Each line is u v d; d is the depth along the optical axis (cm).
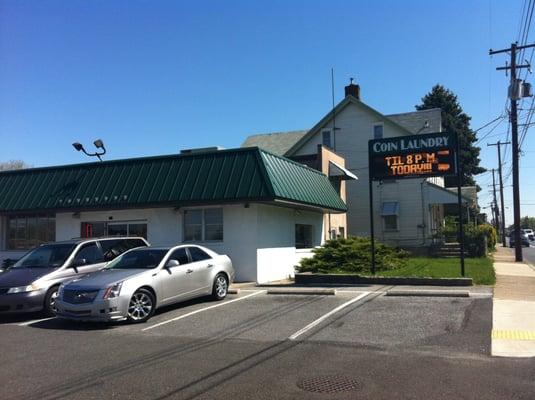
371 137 3650
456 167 1638
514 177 2858
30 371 751
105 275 1146
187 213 1866
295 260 2106
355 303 1243
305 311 1166
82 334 1020
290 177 1938
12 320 1209
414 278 1580
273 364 749
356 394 613
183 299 1253
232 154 1803
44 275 1242
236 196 1694
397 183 3594
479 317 1053
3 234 2128
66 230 2009
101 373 730
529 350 813
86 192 1916
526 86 2722
